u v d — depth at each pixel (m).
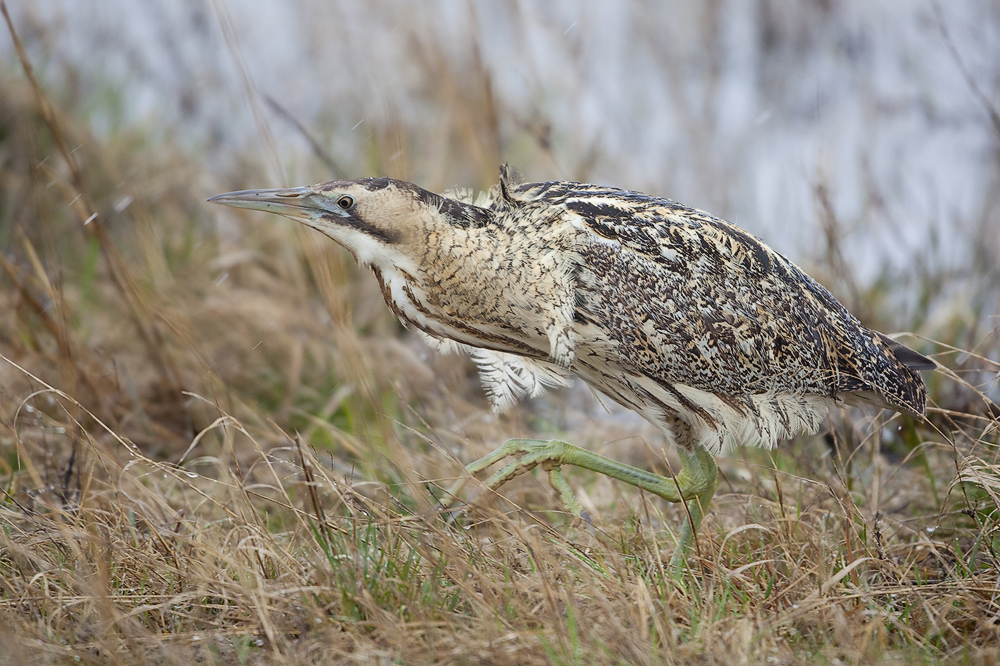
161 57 17.39
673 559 7.30
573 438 10.37
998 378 8.57
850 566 6.73
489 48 17.09
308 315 11.05
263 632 6.33
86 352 10.05
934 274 12.70
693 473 8.09
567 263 7.57
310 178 14.00
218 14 10.74
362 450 9.26
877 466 8.41
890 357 8.59
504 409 8.52
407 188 7.67
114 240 12.74
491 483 7.84
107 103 15.15
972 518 8.10
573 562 7.03
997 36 18.67
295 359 10.55
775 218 14.59
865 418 9.49
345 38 16.34
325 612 6.42
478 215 7.77
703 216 7.99
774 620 6.48
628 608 6.39
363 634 6.30
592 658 5.95
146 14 18.48
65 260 11.98
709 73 17.02
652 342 7.71
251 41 17.88
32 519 7.07
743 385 7.98
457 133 14.33
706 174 15.09
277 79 16.73
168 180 13.59
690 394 7.94
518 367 8.44
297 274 11.55
